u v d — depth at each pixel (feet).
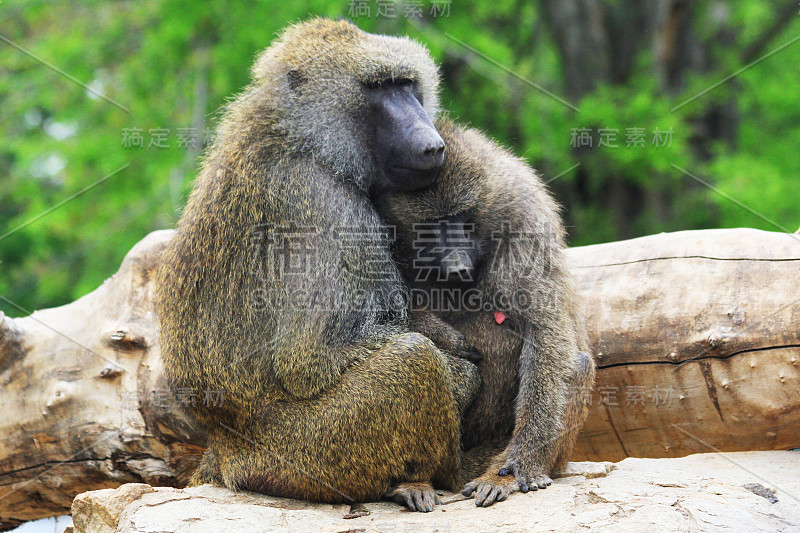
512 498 15.34
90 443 20.84
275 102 17.01
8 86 43.34
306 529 14.21
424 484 15.72
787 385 18.17
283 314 15.84
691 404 19.33
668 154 38.45
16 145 41.39
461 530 13.94
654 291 19.56
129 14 43.88
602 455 21.20
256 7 39.42
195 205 16.99
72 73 41.86
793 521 14.69
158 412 20.38
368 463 15.48
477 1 44.21
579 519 14.17
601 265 20.42
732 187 37.11
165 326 17.07
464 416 17.54
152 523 14.40
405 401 15.21
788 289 18.22
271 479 16.05
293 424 15.80
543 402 16.35
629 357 19.66
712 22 49.44
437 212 16.94
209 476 17.83
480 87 42.27
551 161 38.58
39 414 20.84
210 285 16.38
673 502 14.99
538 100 40.22
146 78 40.11
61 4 44.96
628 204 42.65
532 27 49.55
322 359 15.58
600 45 47.19
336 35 17.83
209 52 40.42
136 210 37.65
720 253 19.24
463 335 17.33
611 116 38.99
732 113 47.44
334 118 17.11
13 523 22.93
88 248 37.45
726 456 18.62
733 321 18.57
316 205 16.20
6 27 45.50
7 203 40.27
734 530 14.07
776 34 47.19
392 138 17.17
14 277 35.94
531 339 16.81
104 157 37.93
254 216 16.19
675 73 47.60
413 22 36.47
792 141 45.93
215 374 16.29
